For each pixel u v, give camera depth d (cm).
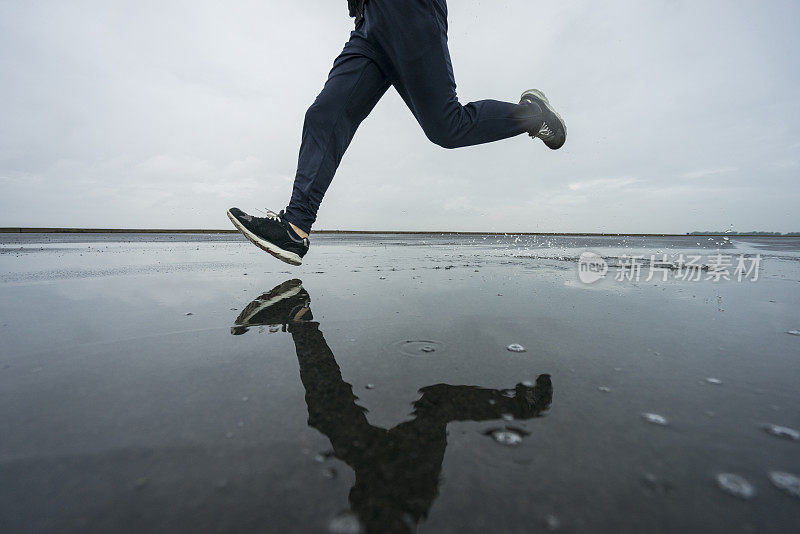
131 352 77
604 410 54
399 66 127
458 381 64
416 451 44
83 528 33
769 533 32
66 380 64
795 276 197
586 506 35
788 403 56
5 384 62
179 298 131
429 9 118
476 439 46
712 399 57
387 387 61
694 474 40
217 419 51
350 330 93
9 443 45
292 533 32
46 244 457
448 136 143
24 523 33
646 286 161
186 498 36
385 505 35
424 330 94
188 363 72
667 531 32
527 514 34
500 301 128
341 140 144
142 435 47
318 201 150
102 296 134
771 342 85
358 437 47
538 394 59
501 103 151
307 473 40
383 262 260
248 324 98
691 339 87
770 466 41
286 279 176
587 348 81
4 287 152
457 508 35
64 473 40
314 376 66
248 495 37
